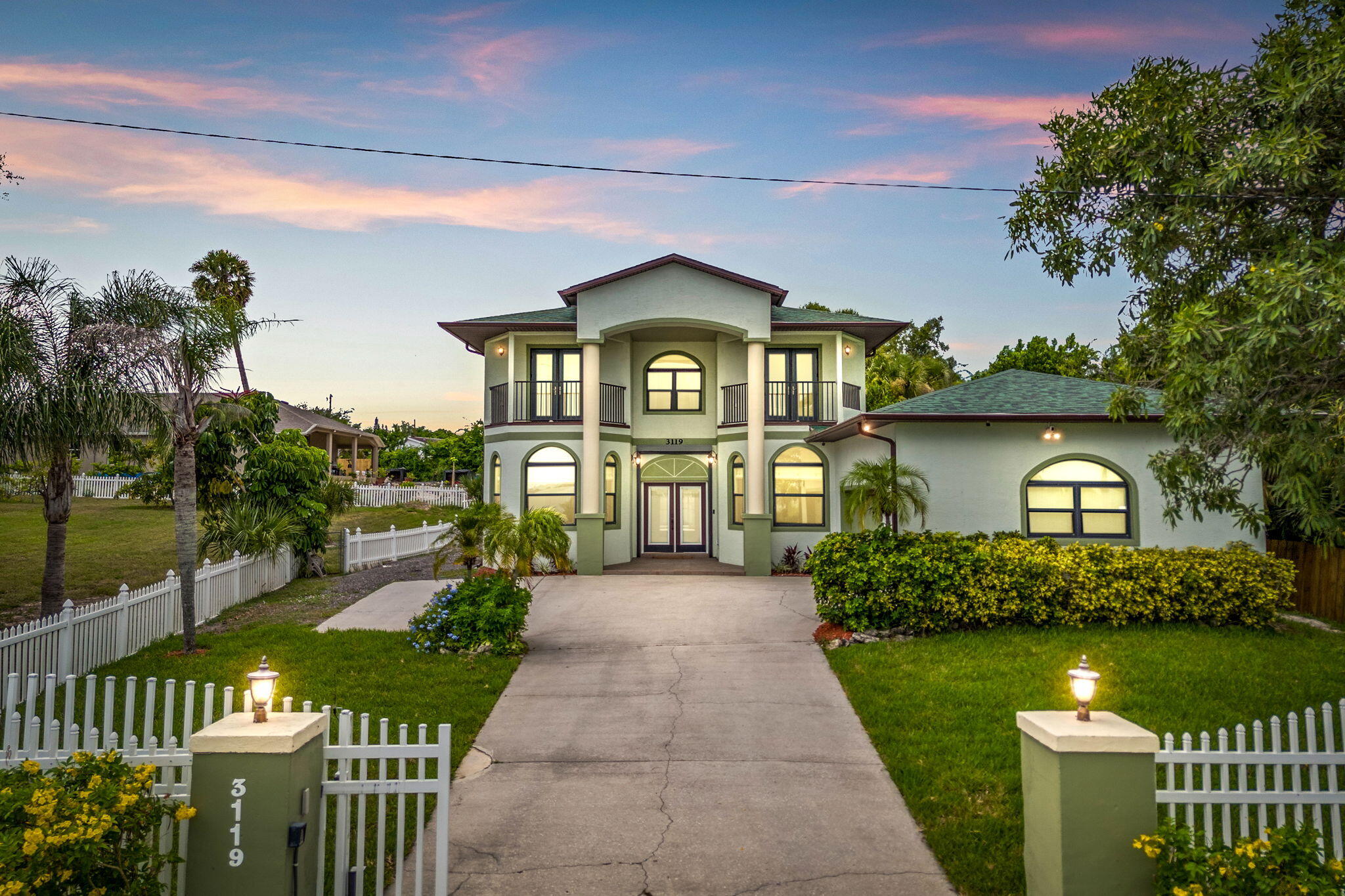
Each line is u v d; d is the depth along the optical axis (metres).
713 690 9.11
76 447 10.30
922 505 13.48
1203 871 3.45
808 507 19.41
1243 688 8.32
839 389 19.42
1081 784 3.81
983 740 7.08
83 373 10.05
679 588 16.34
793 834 5.55
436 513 28.89
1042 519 14.04
